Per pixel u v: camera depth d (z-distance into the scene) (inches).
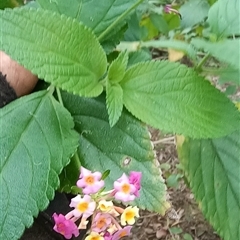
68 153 4.7
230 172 5.6
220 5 5.3
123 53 5.0
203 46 5.1
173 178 8.8
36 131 4.7
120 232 4.5
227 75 5.7
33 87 5.4
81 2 5.3
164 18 8.5
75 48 4.7
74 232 4.5
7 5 5.6
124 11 5.4
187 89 4.9
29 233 5.1
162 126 4.9
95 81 4.9
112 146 5.1
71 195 5.5
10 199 4.4
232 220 5.5
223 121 4.9
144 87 5.0
